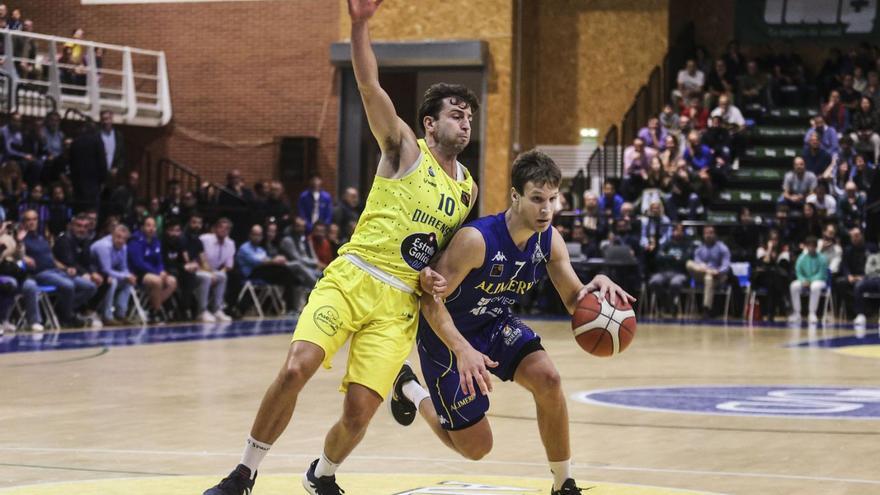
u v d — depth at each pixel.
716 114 24.33
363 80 5.11
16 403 9.27
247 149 26.75
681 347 15.44
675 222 22.50
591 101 26.81
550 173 5.11
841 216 21.44
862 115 23.97
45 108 22.77
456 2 25.47
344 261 5.27
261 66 26.67
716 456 6.97
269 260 20.98
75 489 5.64
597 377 11.77
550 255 5.41
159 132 27.17
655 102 26.44
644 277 22.14
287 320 20.58
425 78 26.47
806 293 21.06
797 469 6.52
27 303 16.84
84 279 17.55
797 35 27.92
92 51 24.42
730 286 21.64
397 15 25.73
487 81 25.33
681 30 27.78
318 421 8.46
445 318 5.07
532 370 5.26
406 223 5.21
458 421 5.37
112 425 8.11
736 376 11.87
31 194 18.31
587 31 26.80
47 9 27.58
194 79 27.00
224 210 22.20
